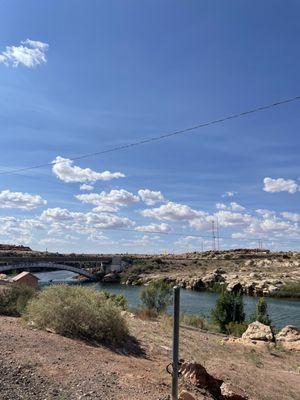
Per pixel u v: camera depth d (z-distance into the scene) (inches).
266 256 6397.6
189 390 366.6
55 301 517.3
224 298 1284.4
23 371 316.8
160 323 847.7
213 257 6860.2
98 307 532.7
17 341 404.8
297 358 789.2
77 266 6033.5
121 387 320.2
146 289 1429.6
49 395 280.4
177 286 267.4
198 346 693.9
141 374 371.9
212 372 491.5
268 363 695.7
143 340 578.2
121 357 435.2
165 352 534.0
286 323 1980.8
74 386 304.3
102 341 500.1
